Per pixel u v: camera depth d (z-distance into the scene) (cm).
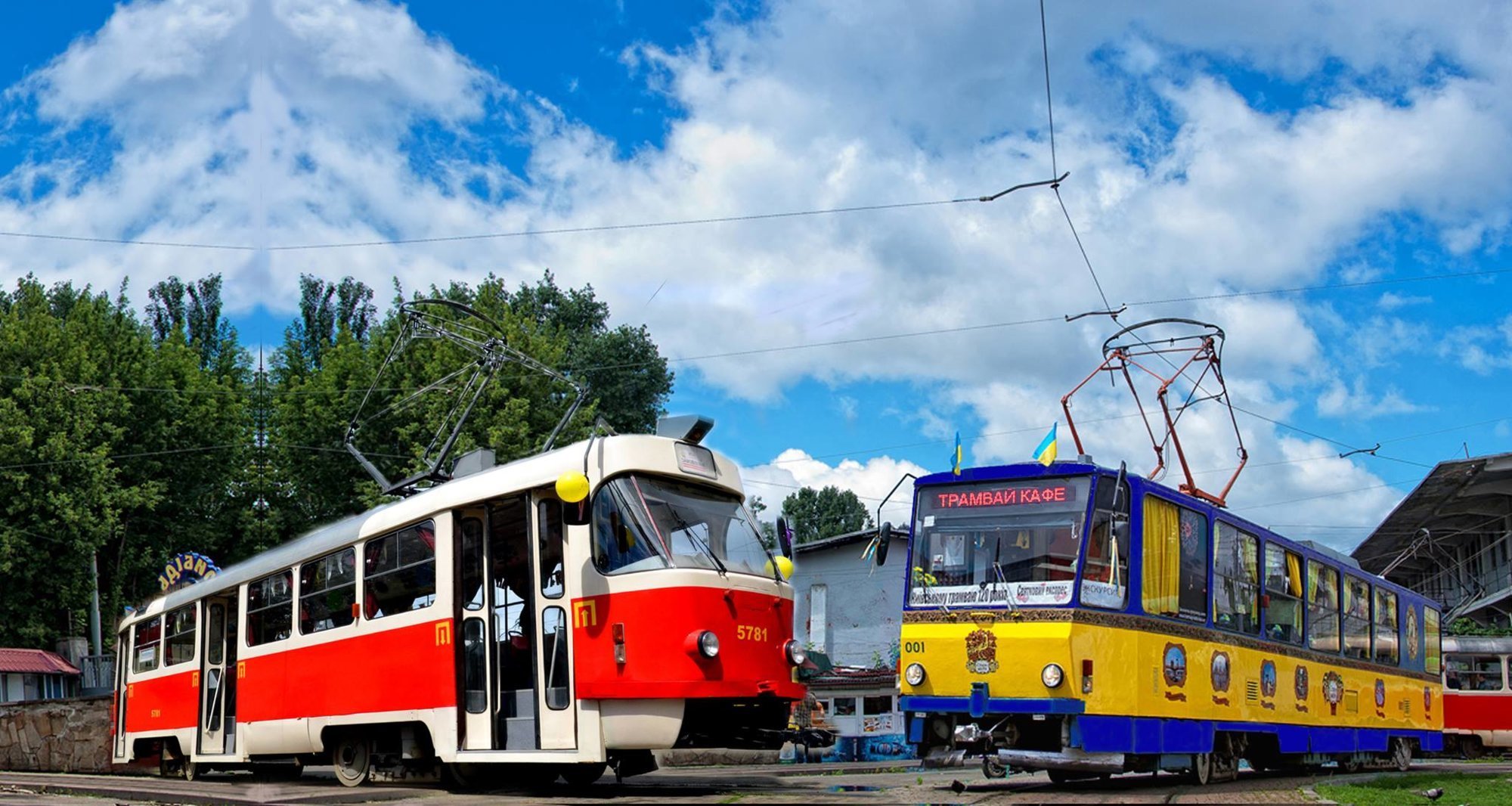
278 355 4416
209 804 1137
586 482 1173
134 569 3853
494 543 1281
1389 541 4522
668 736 1138
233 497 4088
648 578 1164
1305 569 1766
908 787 1373
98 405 3559
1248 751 1661
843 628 4053
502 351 1916
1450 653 3114
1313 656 1752
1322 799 1186
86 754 2489
